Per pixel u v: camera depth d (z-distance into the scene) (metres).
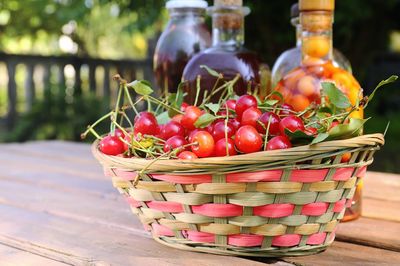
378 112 4.18
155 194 0.65
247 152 0.63
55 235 0.74
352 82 0.76
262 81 0.86
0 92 5.08
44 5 4.02
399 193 0.92
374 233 0.74
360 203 0.80
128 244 0.71
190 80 0.84
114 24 4.95
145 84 0.71
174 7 0.94
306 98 0.76
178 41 0.93
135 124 0.69
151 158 0.66
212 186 0.62
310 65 0.78
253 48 2.87
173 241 0.68
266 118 0.65
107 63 3.52
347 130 0.63
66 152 1.33
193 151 0.64
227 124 0.66
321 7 0.77
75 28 4.58
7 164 1.18
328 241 0.67
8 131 3.17
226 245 0.65
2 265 0.67
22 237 0.74
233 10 0.85
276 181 0.62
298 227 0.64
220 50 0.85
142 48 6.19
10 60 3.13
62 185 1.00
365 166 0.66
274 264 0.65
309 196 0.63
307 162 0.62
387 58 4.19
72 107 3.15
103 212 0.84
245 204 0.62
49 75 3.25
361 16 2.69
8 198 0.92
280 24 2.77
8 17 4.42
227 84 0.76
